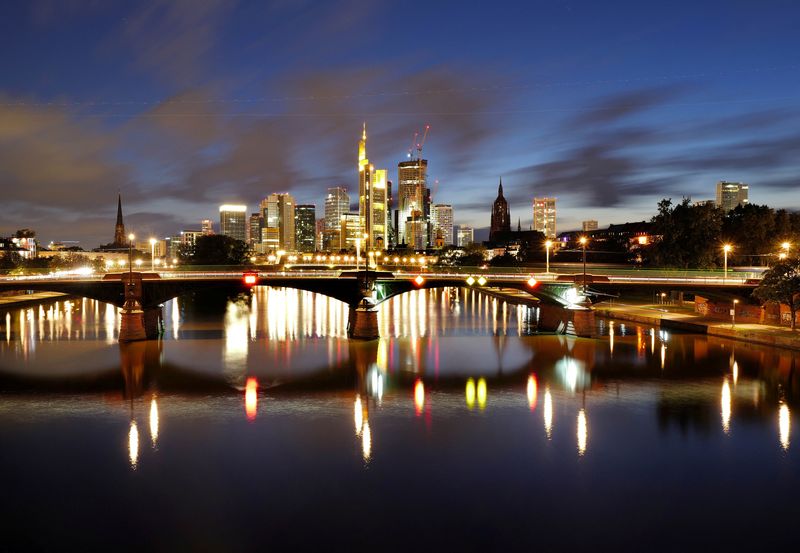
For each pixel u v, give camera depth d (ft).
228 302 574.97
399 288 336.49
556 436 157.17
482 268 422.00
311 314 458.09
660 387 207.41
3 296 544.62
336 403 187.83
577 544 105.40
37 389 204.03
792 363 244.63
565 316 335.47
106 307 508.12
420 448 148.36
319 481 129.59
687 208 480.23
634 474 133.28
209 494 123.54
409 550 103.30
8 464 138.51
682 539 107.04
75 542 105.91
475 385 211.20
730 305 350.02
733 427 164.14
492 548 104.12
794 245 372.38
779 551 103.45
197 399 191.83
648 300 484.74
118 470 135.03
